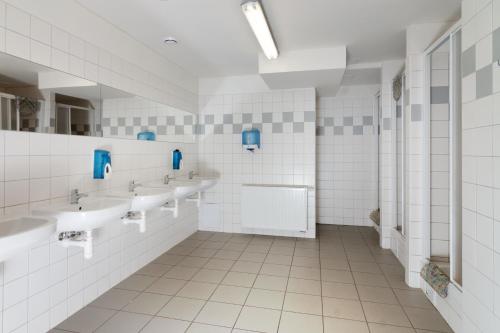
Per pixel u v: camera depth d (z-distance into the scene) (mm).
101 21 2426
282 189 4066
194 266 3119
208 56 3457
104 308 2268
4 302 1688
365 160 4793
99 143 2422
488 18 1514
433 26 2607
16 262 1752
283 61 3297
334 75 3465
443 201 2611
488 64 1519
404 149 3143
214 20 2533
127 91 2768
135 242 2959
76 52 2168
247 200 4195
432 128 2625
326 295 2492
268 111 4246
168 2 2225
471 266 1686
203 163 4469
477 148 1623
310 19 2543
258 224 4160
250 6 2086
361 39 2980
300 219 4020
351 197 4871
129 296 2459
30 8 1812
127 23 2562
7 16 1681
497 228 1456
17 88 1752
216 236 4234
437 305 2258
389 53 3406
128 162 2811
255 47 3178
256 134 4121
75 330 1980
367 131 4770
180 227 3963
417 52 2639
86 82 2277
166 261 3258
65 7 2068
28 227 1399
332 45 3131
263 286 2658
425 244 2607
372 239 4117
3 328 1686
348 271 3006
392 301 2391
